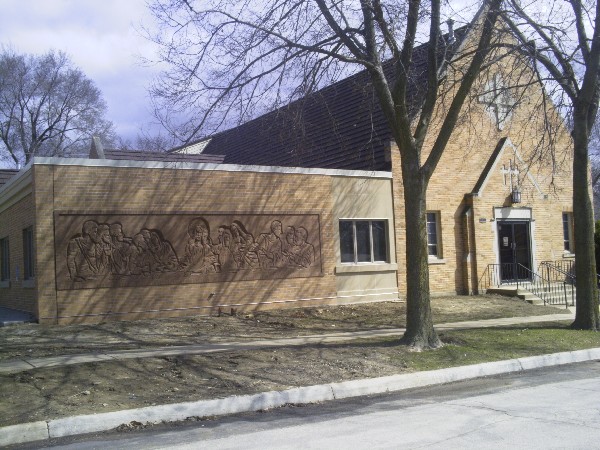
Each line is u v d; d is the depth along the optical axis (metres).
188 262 15.94
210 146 32.25
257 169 17.22
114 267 14.90
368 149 20.81
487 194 21.95
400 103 12.48
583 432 6.97
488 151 22.41
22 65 44.28
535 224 23.17
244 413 8.75
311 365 10.97
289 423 8.01
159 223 15.54
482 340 13.52
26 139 44.88
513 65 15.72
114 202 14.95
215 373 10.23
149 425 8.08
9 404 8.24
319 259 18.25
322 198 18.48
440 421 7.73
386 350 12.13
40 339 12.75
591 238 15.29
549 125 16.38
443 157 21.33
